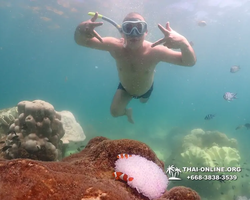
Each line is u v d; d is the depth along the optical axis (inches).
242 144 167.0
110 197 14.0
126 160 21.7
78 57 607.5
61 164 19.8
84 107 467.8
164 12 223.0
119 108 65.9
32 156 36.7
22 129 37.0
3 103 412.5
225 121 298.2
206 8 222.8
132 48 54.7
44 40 438.9
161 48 56.7
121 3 204.2
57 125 40.3
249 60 663.1
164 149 142.0
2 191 13.6
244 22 286.5
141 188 19.3
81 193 14.1
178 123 272.7
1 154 38.7
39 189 13.9
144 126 248.1
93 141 29.6
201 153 75.7
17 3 247.3
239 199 71.0
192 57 50.7
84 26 45.6
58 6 239.3
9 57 802.2
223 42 414.0
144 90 63.5
